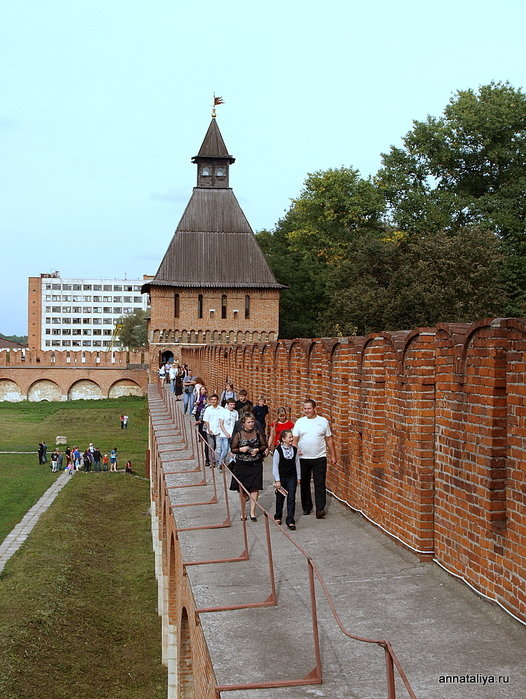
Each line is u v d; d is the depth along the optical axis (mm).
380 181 57688
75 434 66250
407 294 42312
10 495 40062
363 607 7543
